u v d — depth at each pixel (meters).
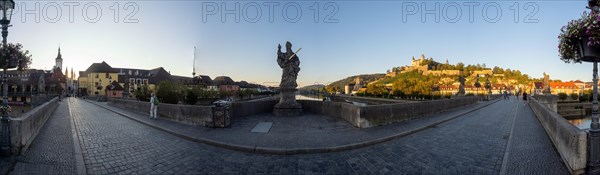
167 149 7.14
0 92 33.31
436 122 11.63
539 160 5.91
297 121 11.70
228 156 6.57
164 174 5.24
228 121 10.41
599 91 43.94
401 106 12.16
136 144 7.67
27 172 5.16
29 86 64.62
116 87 73.38
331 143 7.46
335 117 12.99
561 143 6.16
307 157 6.49
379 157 6.41
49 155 6.30
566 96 46.19
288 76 14.02
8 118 6.22
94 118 14.25
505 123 11.79
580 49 4.64
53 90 78.88
